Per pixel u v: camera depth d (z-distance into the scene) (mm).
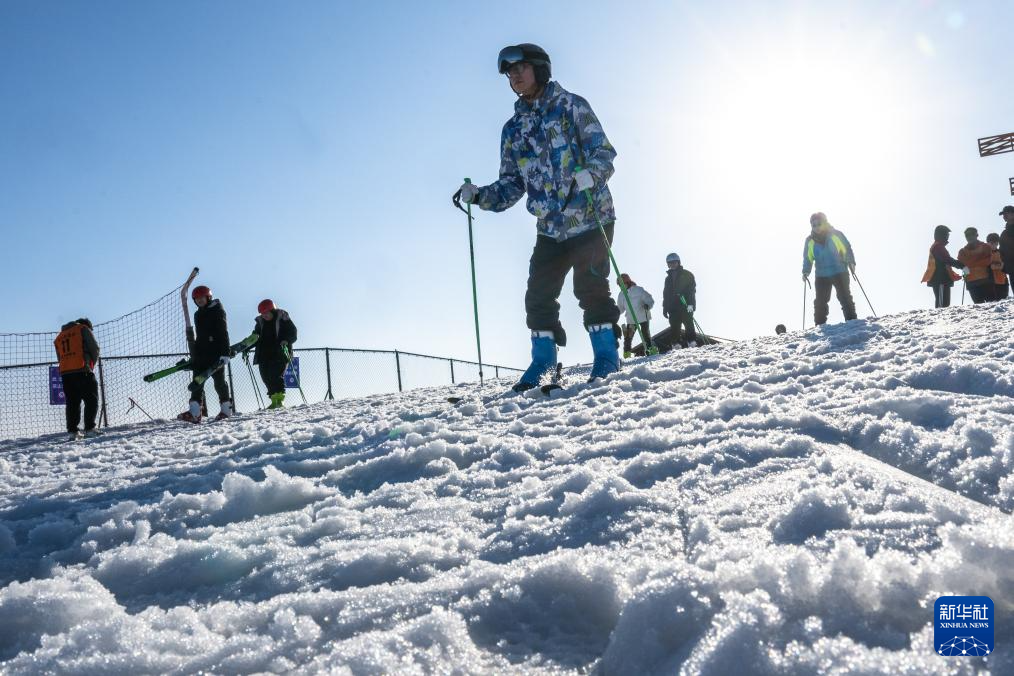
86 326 8180
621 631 936
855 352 4117
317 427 4156
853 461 1667
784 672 770
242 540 1749
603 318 4652
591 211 4469
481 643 1018
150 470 3379
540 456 2422
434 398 6188
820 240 9672
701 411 2748
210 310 9008
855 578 931
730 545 1189
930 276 10984
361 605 1154
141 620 1170
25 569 1796
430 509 1872
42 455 5559
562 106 4422
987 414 1928
